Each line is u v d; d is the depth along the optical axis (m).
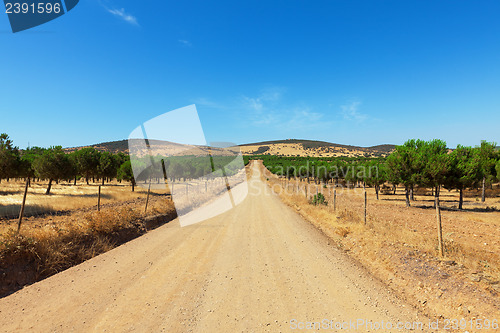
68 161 27.80
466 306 4.43
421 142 25.27
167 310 4.39
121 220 10.12
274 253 7.92
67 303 4.61
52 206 15.62
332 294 5.16
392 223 13.69
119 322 3.99
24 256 5.94
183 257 7.37
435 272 5.74
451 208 22.72
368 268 6.90
